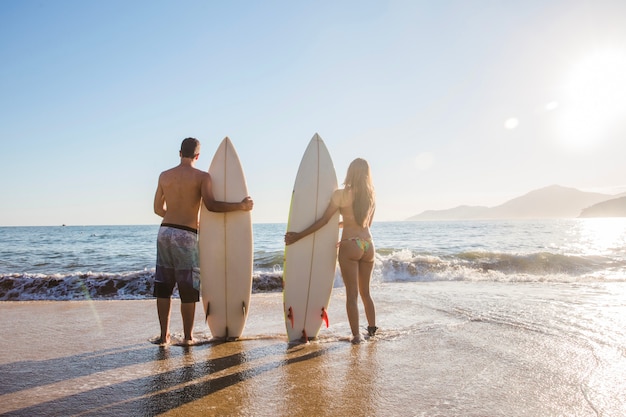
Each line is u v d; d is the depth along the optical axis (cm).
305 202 409
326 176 418
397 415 215
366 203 377
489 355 320
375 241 2502
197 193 367
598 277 895
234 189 405
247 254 401
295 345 361
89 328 430
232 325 394
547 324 420
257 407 225
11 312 521
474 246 2062
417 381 265
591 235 3431
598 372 279
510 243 2352
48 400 236
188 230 362
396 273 932
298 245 400
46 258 1634
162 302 364
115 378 273
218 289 397
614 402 230
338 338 385
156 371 288
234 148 415
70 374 282
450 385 258
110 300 643
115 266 1351
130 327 435
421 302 561
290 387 255
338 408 224
